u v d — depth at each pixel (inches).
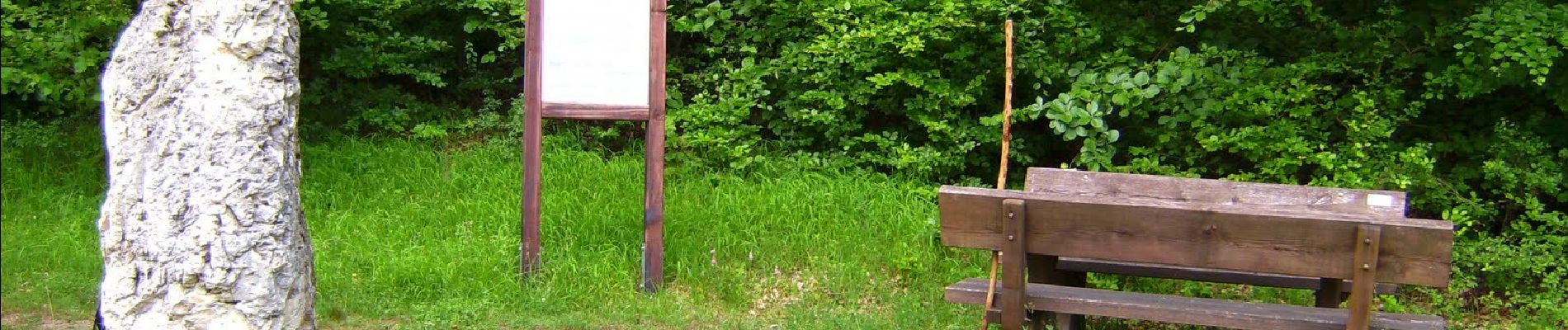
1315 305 205.6
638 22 224.1
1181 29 265.3
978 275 238.1
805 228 259.6
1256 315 164.6
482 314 208.2
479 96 356.2
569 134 319.0
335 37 331.9
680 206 267.6
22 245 243.3
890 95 310.0
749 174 297.4
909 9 294.8
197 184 145.0
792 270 243.1
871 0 289.9
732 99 299.4
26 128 318.7
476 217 261.1
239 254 145.8
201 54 146.9
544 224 249.3
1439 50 279.7
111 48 291.7
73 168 298.8
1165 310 169.3
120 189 148.9
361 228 256.5
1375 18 299.3
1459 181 279.1
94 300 213.9
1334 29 288.4
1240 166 293.6
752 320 217.0
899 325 212.4
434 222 261.7
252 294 146.4
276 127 151.3
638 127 335.0
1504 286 239.8
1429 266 147.9
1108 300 172.9
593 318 211.2
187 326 145.2
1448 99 295.7
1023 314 170.4
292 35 155.1
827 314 218.4
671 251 242.7
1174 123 273.9
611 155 318.0
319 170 292.0
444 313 205.3
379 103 333.4
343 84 336.2
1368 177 253.9
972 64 298.5
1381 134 256.5
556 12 223.3
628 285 228.5
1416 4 286.7
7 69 269.0
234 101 146.6
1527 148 258.2
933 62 301.0
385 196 278.4
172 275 144.9
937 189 280.7
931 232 252.1
